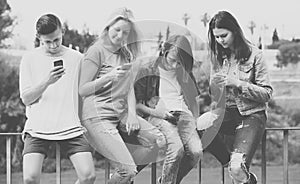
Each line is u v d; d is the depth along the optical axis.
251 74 4.39
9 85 11.38
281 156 11.86
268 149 11.89
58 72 4.12
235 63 4.37
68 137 4.16
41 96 4.20
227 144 4.48
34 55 4.25
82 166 4.12
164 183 4.13
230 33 4.31
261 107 4.39
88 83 4.10
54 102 4.18
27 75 4.22
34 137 4.17
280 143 11.88
